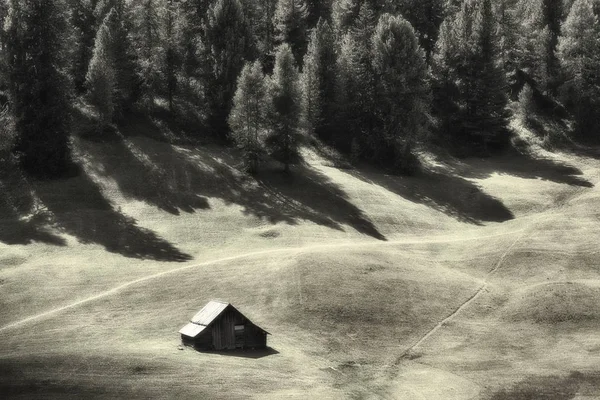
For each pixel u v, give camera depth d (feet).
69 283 242.99
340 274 249.14
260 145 355.97
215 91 404.98
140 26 405.18
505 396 176.14
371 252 277.23
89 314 219.20
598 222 323.37
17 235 277.23
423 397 175.32
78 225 290.35
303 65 434.30
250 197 336.08
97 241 280.72
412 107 402.72
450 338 216.95
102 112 359.46
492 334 220.43
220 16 411.54
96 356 176.65
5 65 333.21
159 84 401.49
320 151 401.08
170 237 291.79
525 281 263.70
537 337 218.59
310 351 203.00
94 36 411.13
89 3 414.62
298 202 335.88
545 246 293.23
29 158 323.78
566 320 228.43
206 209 320.29
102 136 363.56
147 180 334.85
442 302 240.53
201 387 161.89
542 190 373.61
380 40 412.77
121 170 339.16
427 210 350.64
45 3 335.47
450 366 197.77
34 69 330.95
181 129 390.21
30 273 246.47
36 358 173.78
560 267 272.92
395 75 402.31
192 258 275.18
